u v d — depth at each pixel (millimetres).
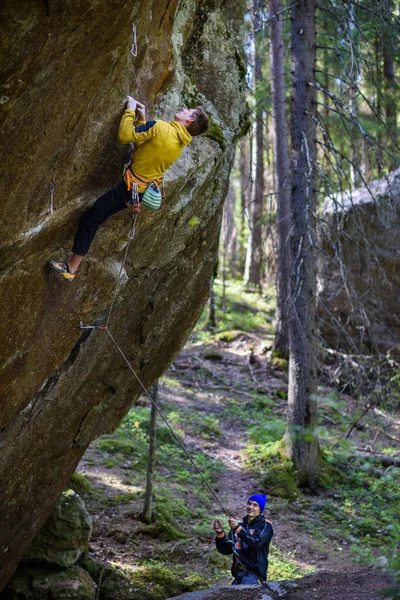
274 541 10555
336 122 16281
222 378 17844
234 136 7141
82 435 7598
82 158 4527
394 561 5348
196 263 7555
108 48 4066
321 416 15328
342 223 11781
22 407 5887
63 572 8094
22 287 4711
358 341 17547
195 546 9922
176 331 8172
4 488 6531
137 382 8172
